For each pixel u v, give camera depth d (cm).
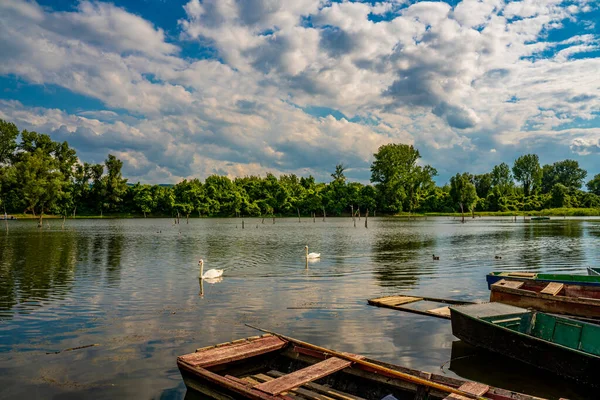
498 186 17825
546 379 1210
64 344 1473
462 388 953
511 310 1455
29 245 5097
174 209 14800
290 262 3544
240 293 2292
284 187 15988
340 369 1102
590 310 1628
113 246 4991
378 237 6303
